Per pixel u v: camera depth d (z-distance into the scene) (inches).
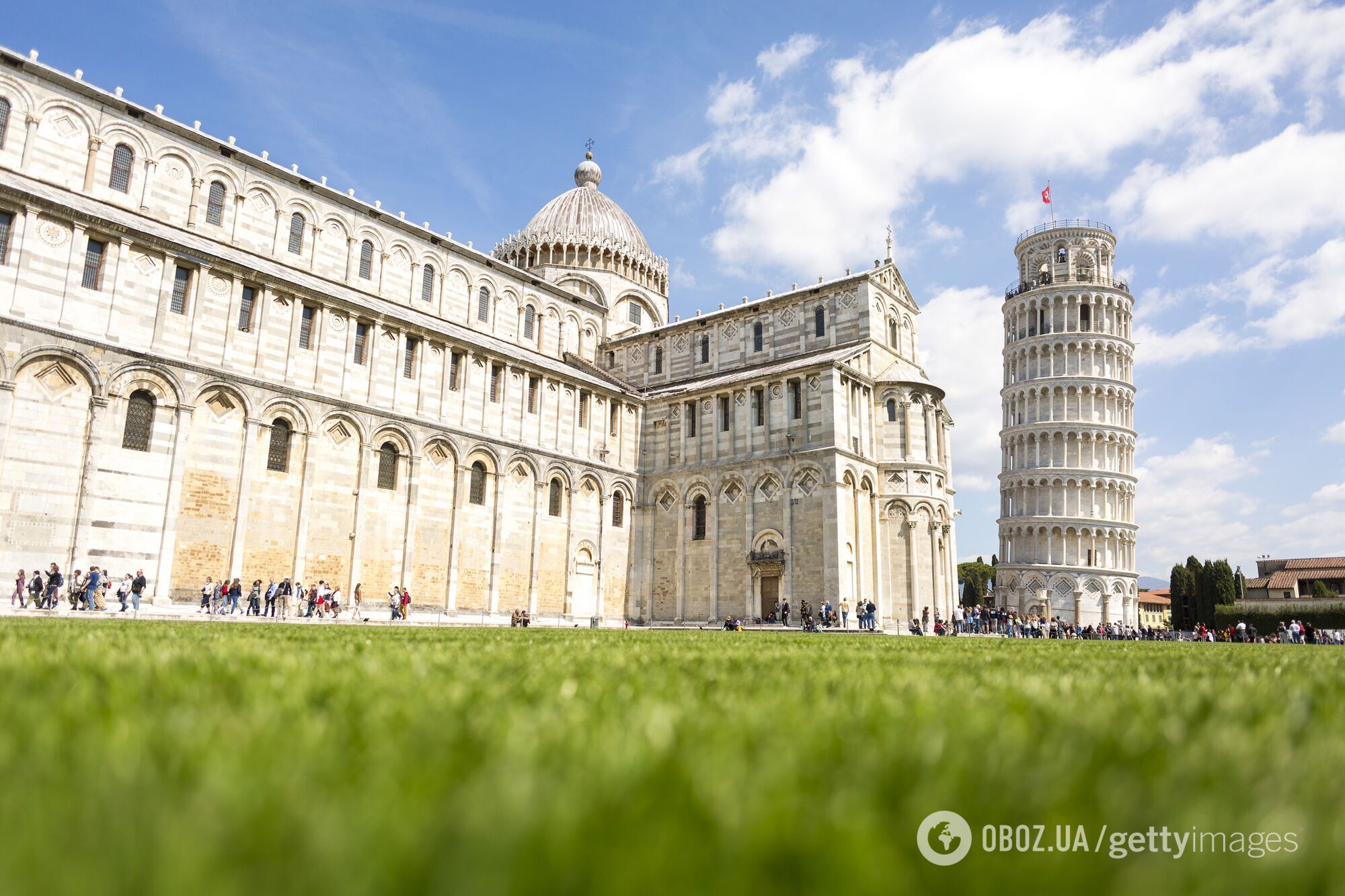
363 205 2395.4
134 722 151.2
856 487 2362.2
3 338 1432.1
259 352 1803.6
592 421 2591.0
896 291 2711.6
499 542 2235.5
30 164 1759.4
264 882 69.9
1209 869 81.7
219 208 2090.3
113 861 74.5
